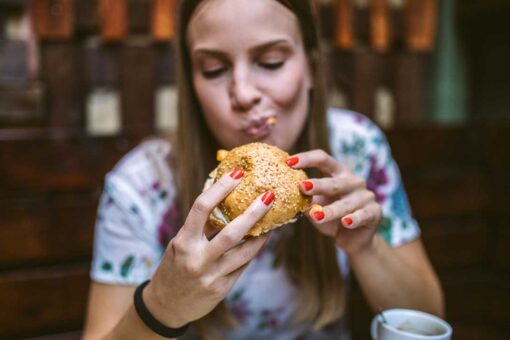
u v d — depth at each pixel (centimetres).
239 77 94
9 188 164
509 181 208
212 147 117
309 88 111
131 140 179
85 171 173
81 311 171
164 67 197
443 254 210
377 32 214
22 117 178
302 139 114
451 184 210
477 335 212
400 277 109
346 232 99
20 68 175
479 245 216
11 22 175
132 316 83
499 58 230
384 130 205
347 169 93
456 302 212
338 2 208
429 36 223
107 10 183
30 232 164
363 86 219
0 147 161
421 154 211
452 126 216
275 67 96
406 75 227
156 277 79
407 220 133
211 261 71
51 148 168
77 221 170
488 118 237
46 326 168
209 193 71
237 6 91
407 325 90
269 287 125
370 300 113
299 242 120
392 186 137
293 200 78
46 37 179
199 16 94
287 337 129
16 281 162
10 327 163
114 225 121
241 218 70
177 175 122
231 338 125
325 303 120
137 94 193
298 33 99
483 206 215
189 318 80
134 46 191
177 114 115
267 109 96
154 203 124
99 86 190
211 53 94
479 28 234
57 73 183
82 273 171
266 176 77
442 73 236
